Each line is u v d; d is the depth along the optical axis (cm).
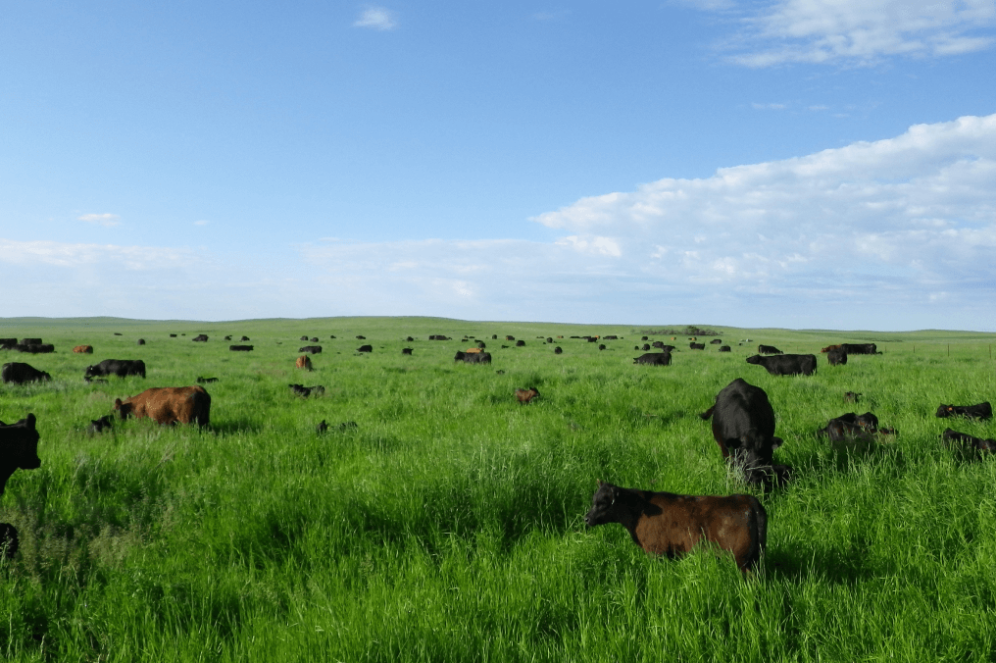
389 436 1030
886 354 4350
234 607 447
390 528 588
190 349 5194
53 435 1016
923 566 471
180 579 472
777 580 439
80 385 1848
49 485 712
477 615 404
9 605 421
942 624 378
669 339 8794
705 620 389
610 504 503
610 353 4747
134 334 10494
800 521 583
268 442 985
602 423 1196
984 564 448
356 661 349
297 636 381
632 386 1706
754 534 461
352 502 613
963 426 1042
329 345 6406
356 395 1719
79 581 489
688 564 448
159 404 1133
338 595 438
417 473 695
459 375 2225
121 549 525
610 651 354
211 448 923
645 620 394
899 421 1125
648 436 1008
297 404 1541
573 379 1967
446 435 1014
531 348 5941
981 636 363
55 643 407
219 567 511
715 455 862
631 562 491
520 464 704
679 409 1352
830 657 351
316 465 851
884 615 390
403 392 1698
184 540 559
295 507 605
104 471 754
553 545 532
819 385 1748
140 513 623
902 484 658
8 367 1959
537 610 411
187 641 382
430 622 384
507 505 621
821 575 459
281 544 559
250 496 648
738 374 2145
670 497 500
